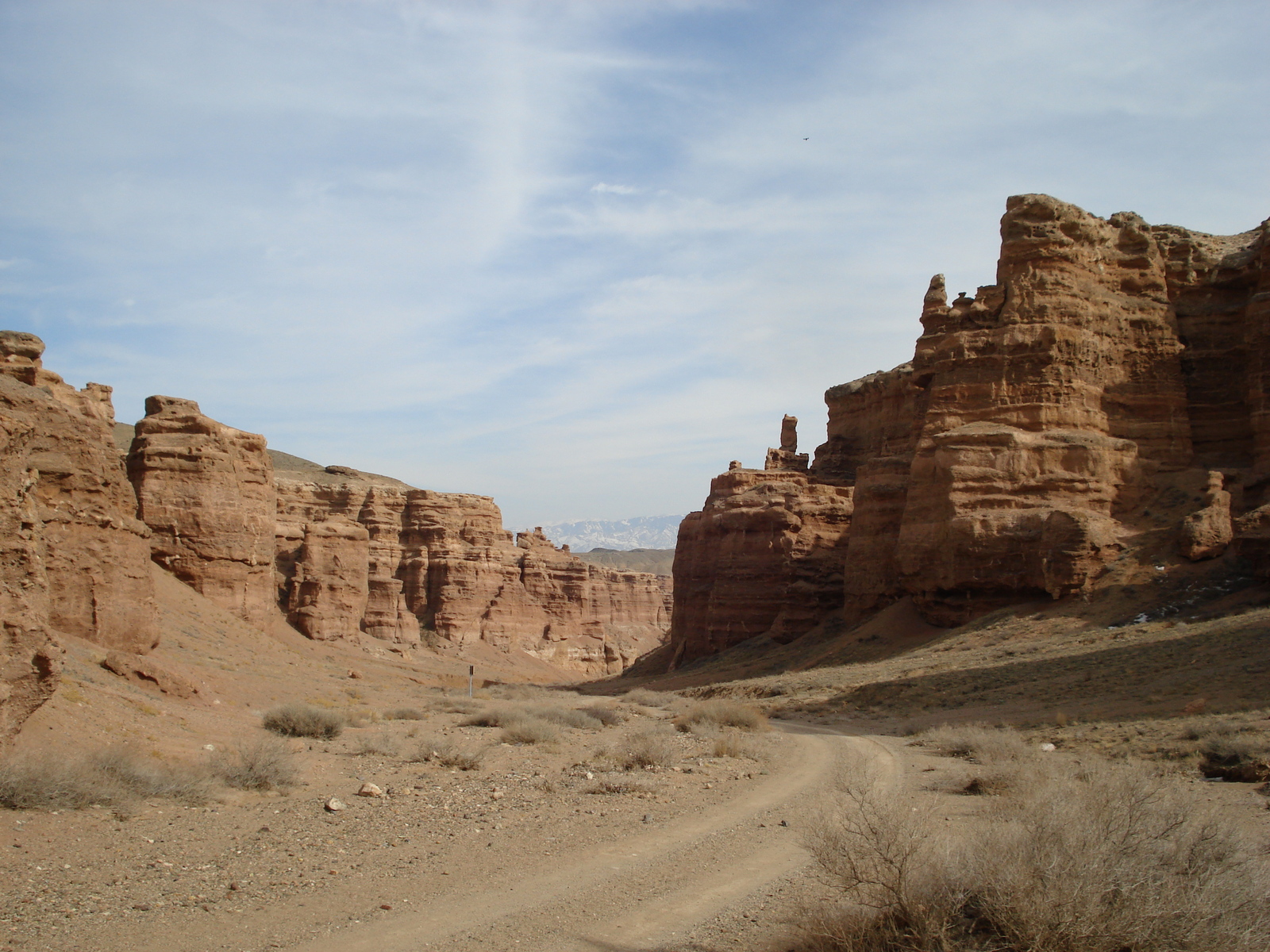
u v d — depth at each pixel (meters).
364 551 98.88
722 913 10.57
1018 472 57.62
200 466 60.66
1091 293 62.56
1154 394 62.50
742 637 86.56
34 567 15.92
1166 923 7.74
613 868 12.77
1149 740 23.27
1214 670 31.61
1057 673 38.78
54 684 15.73
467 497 131.12
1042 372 60.38
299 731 28.56
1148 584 51.03
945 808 16.08
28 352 45.66
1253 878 8.48
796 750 27.30
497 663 118.12
